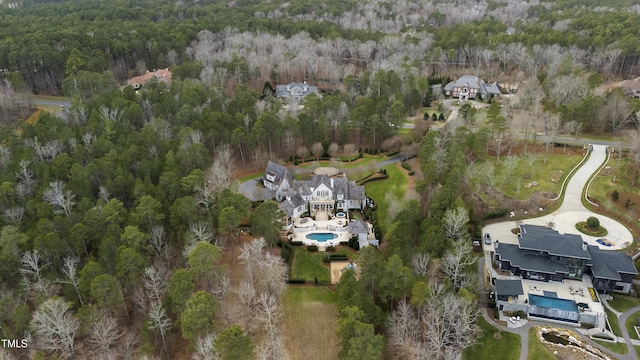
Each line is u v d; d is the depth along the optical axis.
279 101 187.62
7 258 94.31
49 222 102.31
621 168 147.50
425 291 85.69
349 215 134.75
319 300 102.94
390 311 94.31
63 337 80.31
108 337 85.25
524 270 106.94
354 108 173.38
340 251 118.25
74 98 176.75
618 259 106.25
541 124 175.25
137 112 164.50
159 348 87.25
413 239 108.19
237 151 165.25
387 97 185.88
